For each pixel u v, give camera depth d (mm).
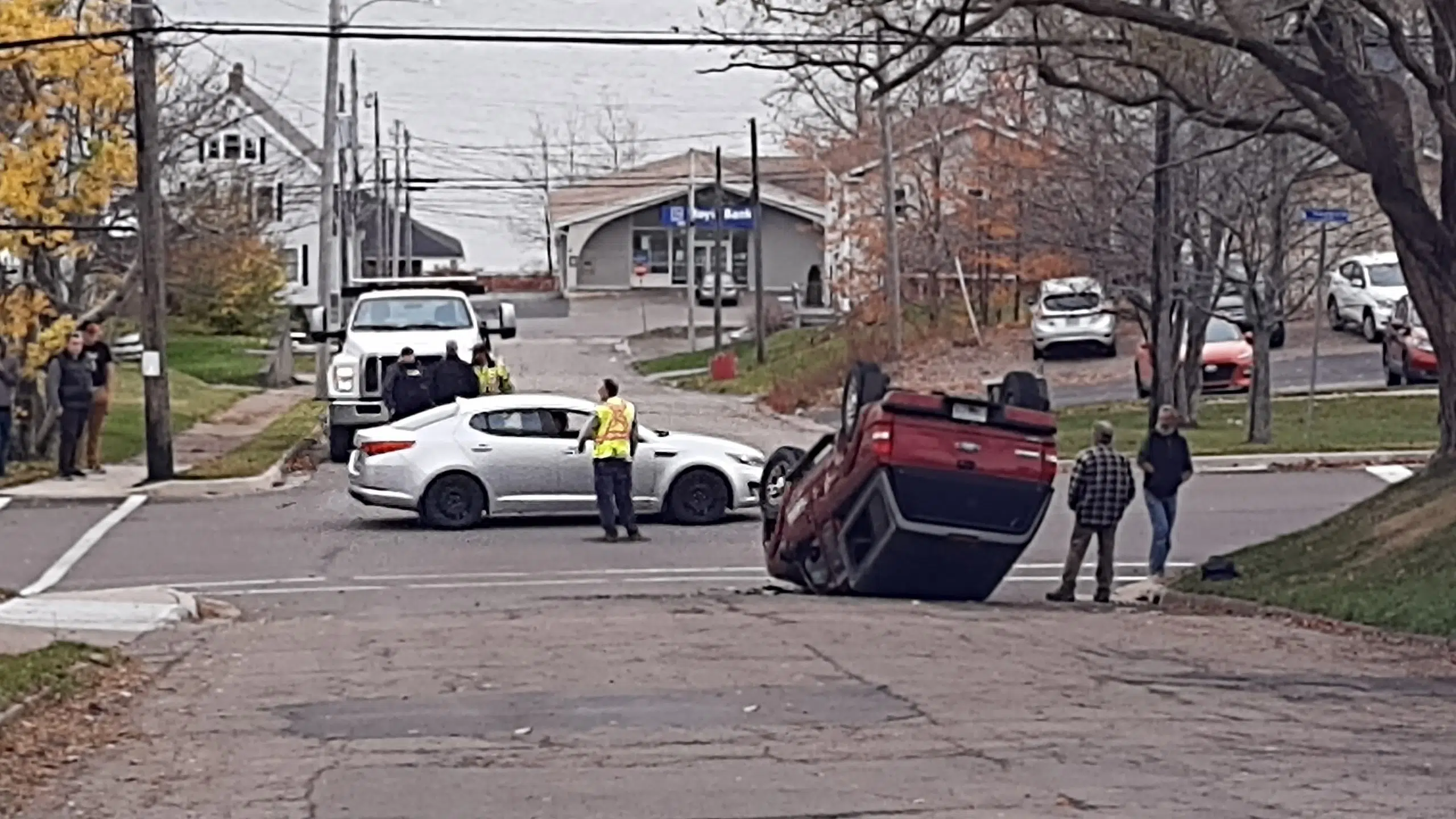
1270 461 30656
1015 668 13055
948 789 8906
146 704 12078
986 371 47938
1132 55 17344
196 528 24969
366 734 10703
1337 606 16359
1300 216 35469
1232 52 18875
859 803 8625
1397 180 17312
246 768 9797
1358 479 28984
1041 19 18578
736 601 17812
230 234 49156
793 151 82938
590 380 57531
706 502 25250
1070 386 45062
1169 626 15945
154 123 29828
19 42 24641
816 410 45531
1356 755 9836
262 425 42344
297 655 14141
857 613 16484
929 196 55031
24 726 11039
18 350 30719
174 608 17359
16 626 16219
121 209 32906
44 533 24484
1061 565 22188
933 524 17469
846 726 10727
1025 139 42406
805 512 18891
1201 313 34969
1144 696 11891
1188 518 25578
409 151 140250
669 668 13016
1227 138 30672
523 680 12570
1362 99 17000
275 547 23141
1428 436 33188
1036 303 50188
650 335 75562
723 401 49719
